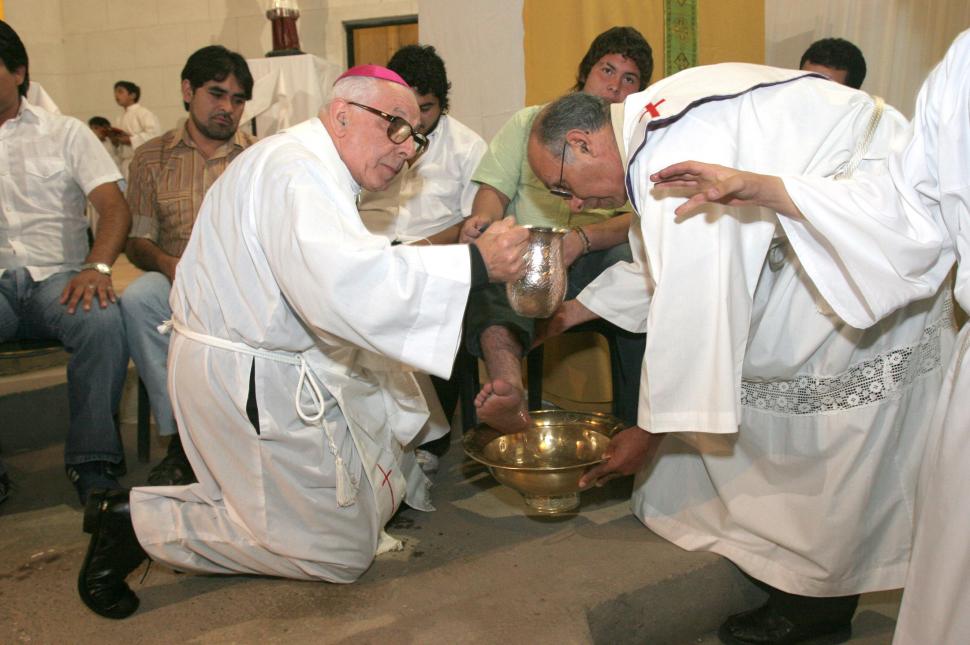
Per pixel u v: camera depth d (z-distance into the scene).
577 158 1.89
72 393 2.56
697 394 1.75
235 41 8.79
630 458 2.01
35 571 2.08
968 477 1.49
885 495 1.93
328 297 1.57
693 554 2.09
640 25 4.14
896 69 4.45
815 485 1.90
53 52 9.09
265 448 1.81
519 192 2.89
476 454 2.18
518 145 2.79
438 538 2.20
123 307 2.65
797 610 2.01
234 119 3.00
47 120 2.86
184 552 1.87
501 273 1.66
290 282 1.62
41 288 2.72
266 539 1.84
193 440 1.88
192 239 1.87
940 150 1.55
